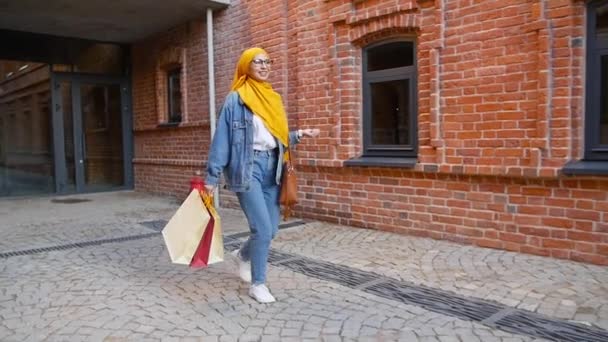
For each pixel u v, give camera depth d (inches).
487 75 200.8
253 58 145.6
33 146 405.4
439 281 166.7
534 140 188.4
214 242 150.8
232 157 144.8
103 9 333.1
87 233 255.1
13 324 135.3
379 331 127.6
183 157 386.3
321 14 263.7
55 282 171.6
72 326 133.4
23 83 395.2
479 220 209.0
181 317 139.2
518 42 191.5
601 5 177.3
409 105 235.5
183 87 377.4
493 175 200.5
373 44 248.1
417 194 229.9
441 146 217.0
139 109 438.6
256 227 147.4
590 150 181.8
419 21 220.7
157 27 383.6
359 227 256.4
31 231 261.9
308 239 231.9
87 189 428.5
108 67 435.8
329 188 270.1
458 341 120.8
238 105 144.7
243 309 144.8
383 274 176.2
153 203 366.6
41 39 400.8
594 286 156.2
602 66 179.3
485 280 165.9
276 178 149.9
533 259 187.9
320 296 154.9
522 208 196.1
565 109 181.0
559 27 180.9
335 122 259.6
